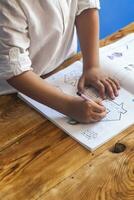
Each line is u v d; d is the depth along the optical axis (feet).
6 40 2.54
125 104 2.61
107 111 2.56
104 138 2.36
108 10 4.99
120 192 2.05
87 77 2.86
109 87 2.75
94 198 2.03
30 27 2.72
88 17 3.14
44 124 2.53
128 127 2.44
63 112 2.56
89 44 3.07
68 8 3.01
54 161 2.26
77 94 2.73
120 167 2.19
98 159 2.25
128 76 2.81
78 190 2.08
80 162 2.24
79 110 2.51
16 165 2.27
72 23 3.14
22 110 2.66
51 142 2.39
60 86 2.83
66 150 2.32
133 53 3.06
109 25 5.10
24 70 2.63
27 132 2.48
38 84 2.64
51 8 2.79
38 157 2.30
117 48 3.14
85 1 3.11
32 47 2.89
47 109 2.63
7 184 2.16
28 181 2.16
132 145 2.32
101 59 3.00
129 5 5.26
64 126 2.48
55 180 2.15
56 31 2.93
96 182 2.12
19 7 2.56
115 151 2.29
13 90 2.82
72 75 2.95
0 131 2.51
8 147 2.39
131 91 2.72
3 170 2.24
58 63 3.11
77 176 2.16
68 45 3.22
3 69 2.61
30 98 2.72
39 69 3.01
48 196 2.07
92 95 2.73
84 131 2.43
